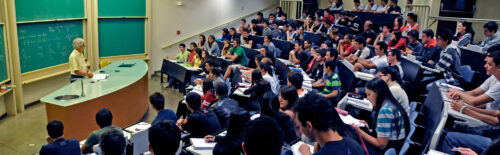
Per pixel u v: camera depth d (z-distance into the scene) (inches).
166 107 300.4
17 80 273.1
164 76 424.8
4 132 239.3
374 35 320.8
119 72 275.7
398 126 119.4
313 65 267.1
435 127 118.1
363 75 214.2
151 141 88.6
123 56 400.2
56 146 135.7
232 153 124.0
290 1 566.6
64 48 331.0
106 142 105.2
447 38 215.6
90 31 360.5
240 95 229.6
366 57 253.6
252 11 546.0
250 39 402.3
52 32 313.7
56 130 140.6
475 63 199.5
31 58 293.1
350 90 210.8
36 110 286.2
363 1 542.0
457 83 195.0
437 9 422.9
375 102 123.5
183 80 332.2
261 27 446.6
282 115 132.3
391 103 120.5
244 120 124.5
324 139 74.0
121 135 108.9
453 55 198.7
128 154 138.7
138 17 403.9
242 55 339.9
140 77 260.7
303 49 325.1
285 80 258.8
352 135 88.3
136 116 258.1
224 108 181.2
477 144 123.2
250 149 67.2
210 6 478.6
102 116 150.9
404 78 218.4
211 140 135.9
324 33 388.8
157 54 433.1
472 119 126.2
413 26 320.8
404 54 249.3
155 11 421.7
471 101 136.5
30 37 289.9
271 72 233.3
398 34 281.9
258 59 275.0
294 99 145.3
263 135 66.2
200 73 330.0
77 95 207.0
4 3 256.1
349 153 70.4
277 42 358.9
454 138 128.6
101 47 379.2
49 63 314.0
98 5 366.9
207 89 209.8
